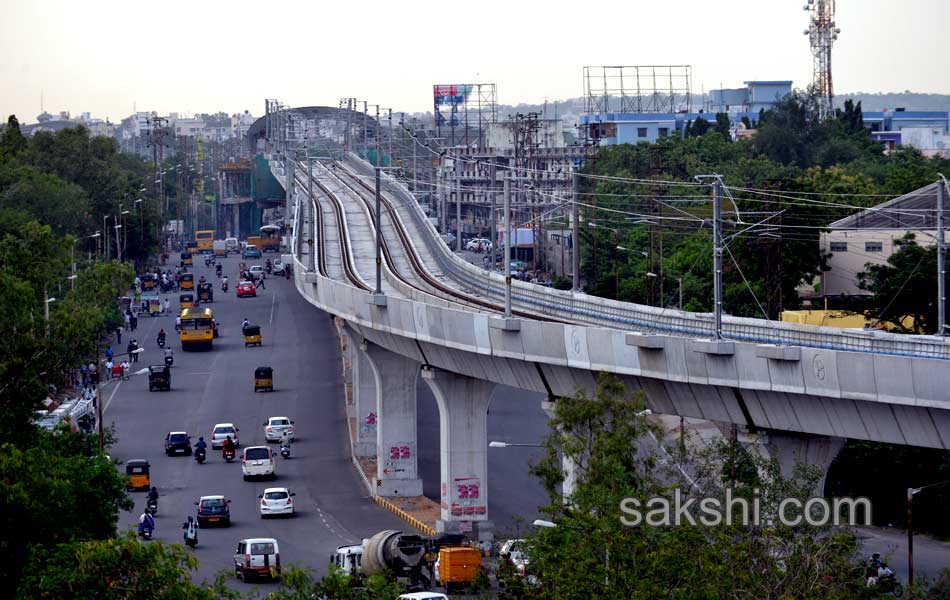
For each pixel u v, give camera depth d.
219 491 125.31
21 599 57.09
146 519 106.25
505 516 114.62
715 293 82.44
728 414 82.00
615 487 66.56
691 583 58.47
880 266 142.38
